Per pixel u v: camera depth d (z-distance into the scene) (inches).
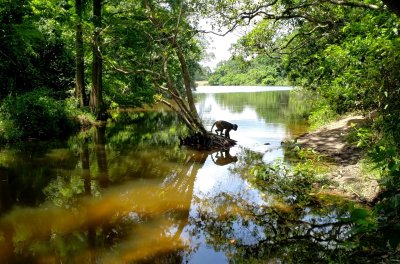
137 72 500.1
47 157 440.8
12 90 666.2
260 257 193.5
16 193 304.7
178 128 717.9
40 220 248.7
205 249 206.1
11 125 526.0
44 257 195.8
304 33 507.8
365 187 274.5
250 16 417.4
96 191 313.6
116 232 230.5
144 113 1015.0
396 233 89.7
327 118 641.0
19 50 629.9
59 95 783.1
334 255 187.0
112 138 590.9
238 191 316.8
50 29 682.2
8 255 197.6
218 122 546.9
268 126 707.4
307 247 202.8
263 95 1833.2
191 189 325.1
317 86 527.8
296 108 1082.1
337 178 314.3
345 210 252.1
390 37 249.9
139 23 605.9
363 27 306.5
